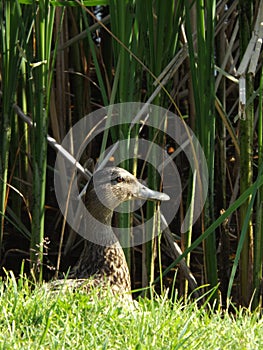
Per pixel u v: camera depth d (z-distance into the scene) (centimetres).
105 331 816
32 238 1216
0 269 1423
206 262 1202
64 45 1405
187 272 1223
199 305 1198
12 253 1507
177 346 763
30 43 1252
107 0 1172
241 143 1170
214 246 1195
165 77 1147
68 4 1150
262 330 873
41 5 1130
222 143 1334
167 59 1164
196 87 1137
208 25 1113
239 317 921
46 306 855
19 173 1579
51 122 1526
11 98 1240
